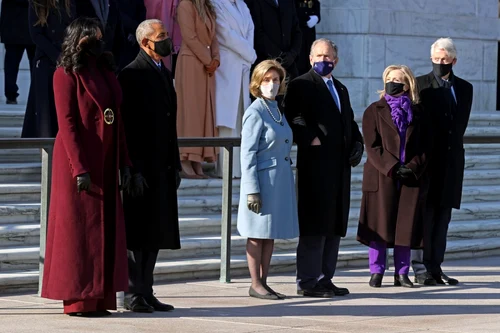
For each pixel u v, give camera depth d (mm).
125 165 29594
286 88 34000
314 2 50875
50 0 38719
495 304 32938
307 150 33500
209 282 36562
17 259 35219
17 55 50625
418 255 36781
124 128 30094
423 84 37094
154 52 30328
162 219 30078
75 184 28781
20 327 27969
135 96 30109
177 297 33219
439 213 37031
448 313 31156
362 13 58562
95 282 28797
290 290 34875
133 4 44719
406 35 59812
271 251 33469
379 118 35594
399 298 33781
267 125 32500
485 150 52938
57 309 30672
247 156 32281
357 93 58812
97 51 29000
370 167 35812
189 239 39156
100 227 28859
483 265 41875
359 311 31250
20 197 39312
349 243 42281
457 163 36844
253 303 32281
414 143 35188
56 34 38969
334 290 34125
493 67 63969
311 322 29328
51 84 39531
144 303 30266
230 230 36594
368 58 58688
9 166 41062
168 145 30391
